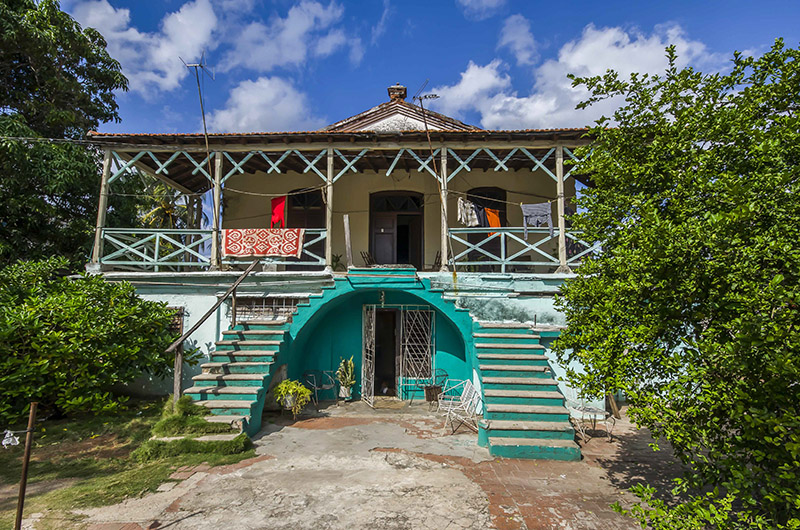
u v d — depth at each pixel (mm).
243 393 6910
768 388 2580
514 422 6344
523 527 4039
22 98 11406
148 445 5746
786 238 2906
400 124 12164
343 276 8773
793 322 2676
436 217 11680
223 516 4188
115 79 12719
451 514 4262
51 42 10719
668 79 4309
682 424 3168
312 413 8258
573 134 8898
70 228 11117
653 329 3393
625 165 4297
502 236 9039
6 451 5914
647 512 3197
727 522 2811
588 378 3898
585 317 4406
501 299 8742
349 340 9711
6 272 7891
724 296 2980
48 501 4473
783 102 3609
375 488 4832
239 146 9430
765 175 3061
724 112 3748
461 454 5961
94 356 7031
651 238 3277
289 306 9078
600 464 5727
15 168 10117
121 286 8078
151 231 9297
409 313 9680
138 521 4082
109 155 9375
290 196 11984
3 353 6586
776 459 2689
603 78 4496
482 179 11672
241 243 9281
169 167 10805
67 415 7445
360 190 11914
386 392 10016
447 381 9391
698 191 3611
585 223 4637
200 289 9148
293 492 4715
